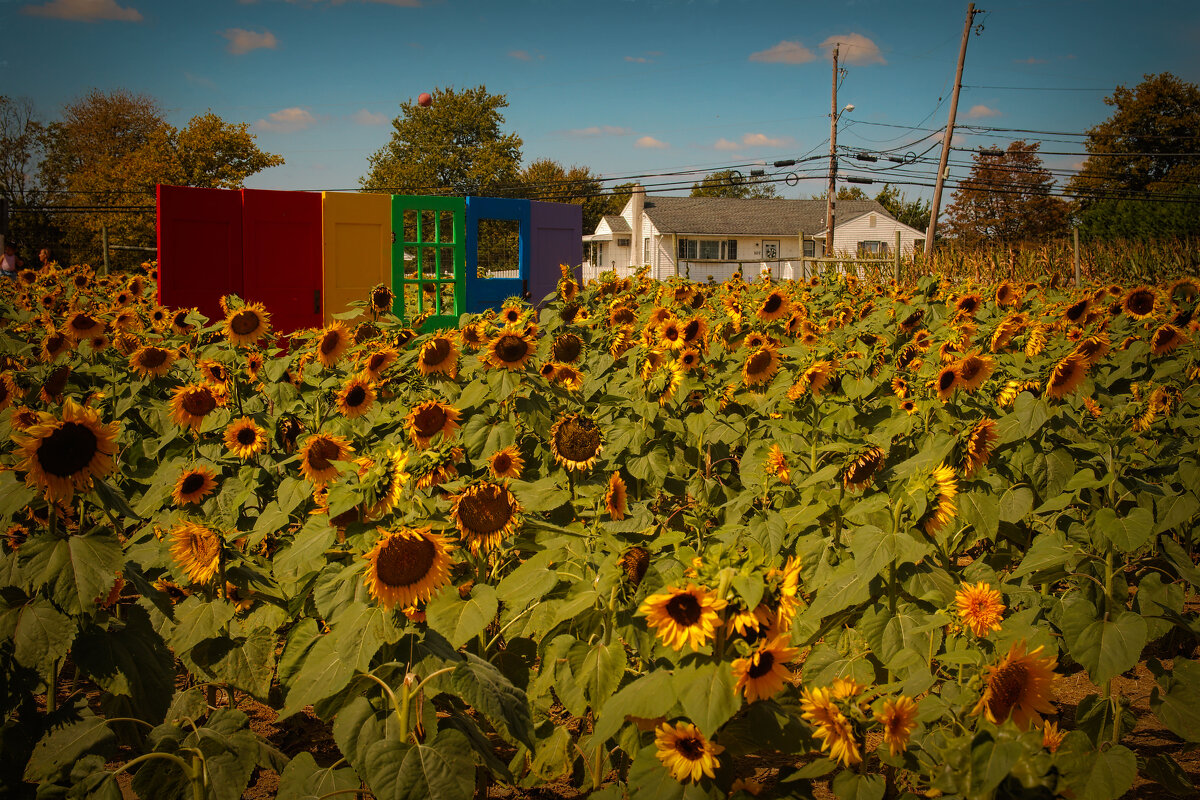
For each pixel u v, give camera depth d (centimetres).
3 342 670
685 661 251
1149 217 4478
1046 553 359
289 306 1170
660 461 490
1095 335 641
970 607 302
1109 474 389
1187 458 459
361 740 266
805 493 402
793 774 268
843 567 321
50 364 612
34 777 274
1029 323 671
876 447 371
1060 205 6069
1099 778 283
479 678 272
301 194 1172
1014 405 453
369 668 284
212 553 331
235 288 1141
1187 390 617
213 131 4659
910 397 523
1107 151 6103
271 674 335
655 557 318
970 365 503
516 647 333
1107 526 341
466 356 527
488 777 354
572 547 325
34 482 270
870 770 325
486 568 337
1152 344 699
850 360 575
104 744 283
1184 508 375
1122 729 323
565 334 632
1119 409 553
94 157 5978
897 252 1759
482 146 6488
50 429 270
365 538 283
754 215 6225
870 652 326
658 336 662
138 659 293
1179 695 325
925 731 274
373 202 1210
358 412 492
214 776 270
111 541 278
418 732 272
